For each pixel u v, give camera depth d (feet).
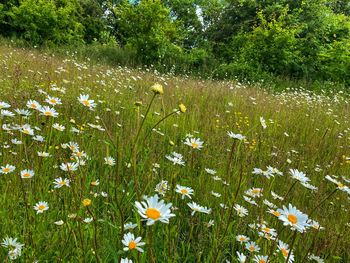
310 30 65.26
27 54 34.99
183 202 8.93
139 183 8.82
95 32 98.27
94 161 10.45
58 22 64.08
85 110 14.51
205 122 17.52
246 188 9.84
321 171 13.69
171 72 47.78
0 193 7.86
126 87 23.52
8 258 5.66
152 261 4.58
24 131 8.64
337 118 25.81
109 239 6.81
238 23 86.69
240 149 13.70
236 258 7.03
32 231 6.54
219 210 8.75
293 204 9.84
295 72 59.21
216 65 60.90
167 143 13.34
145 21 60.44
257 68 56.80
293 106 27.04
